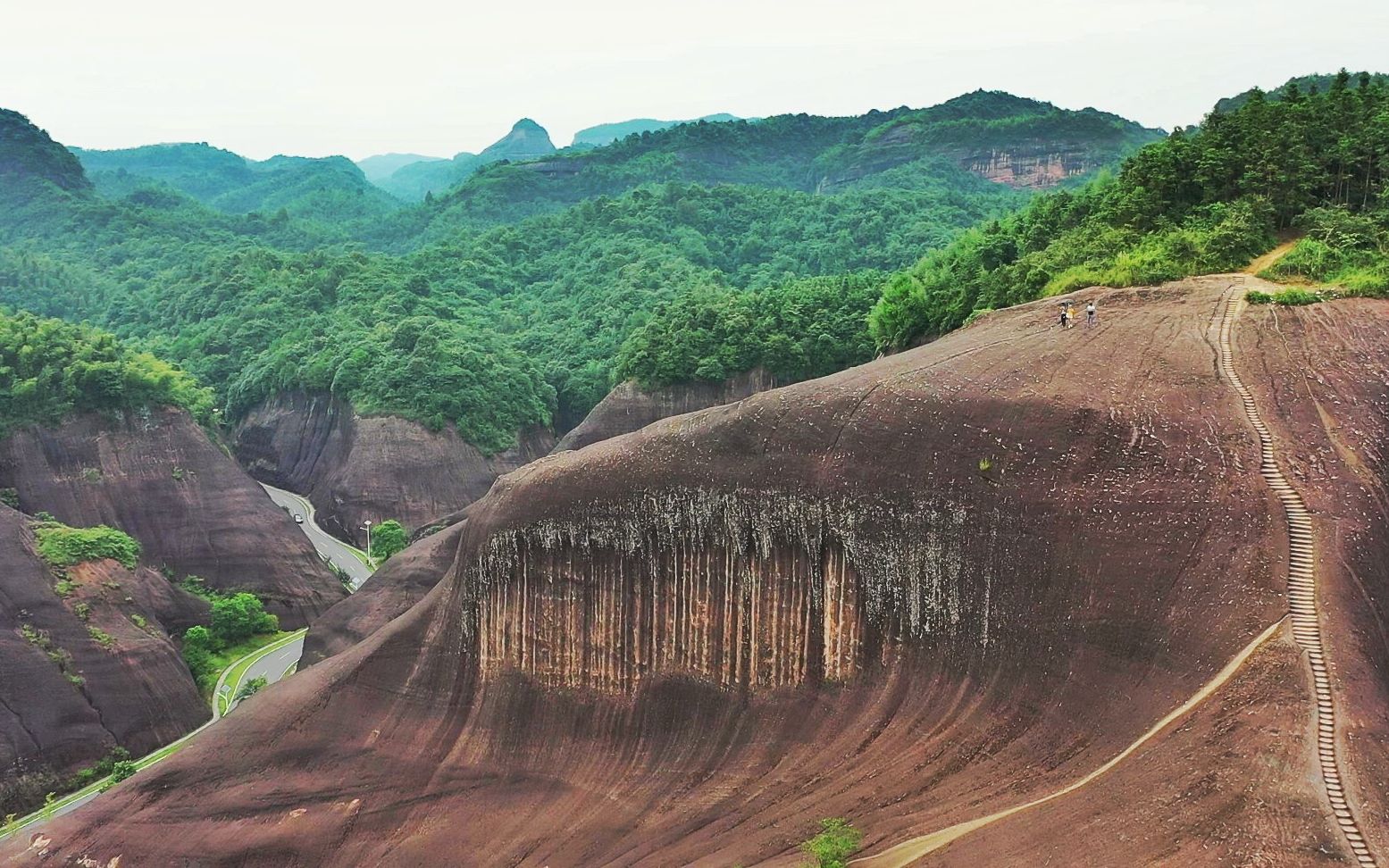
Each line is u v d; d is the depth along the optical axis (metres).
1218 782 26.44
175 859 44.03
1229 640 29.59
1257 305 43.62
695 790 38.28
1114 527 33.50
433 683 46.69
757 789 36.81
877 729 35.97
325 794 44.94
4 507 76.50
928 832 30.62
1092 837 27.09
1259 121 60.09
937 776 32.97
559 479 45.00
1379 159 53.12
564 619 44.22
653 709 41.78
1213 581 31.00
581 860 37.69
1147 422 35.44
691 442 42.94
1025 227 70.31
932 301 65.00
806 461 40.06
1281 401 36.09
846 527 38.53
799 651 39.38
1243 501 32.22
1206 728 28.08
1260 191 54.62
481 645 45.97
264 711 48.50
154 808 46.34
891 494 37.84
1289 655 28.31
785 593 39.81
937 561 36.53
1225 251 50.25
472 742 44.53
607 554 43.47
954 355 43.09
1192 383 37.53
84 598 73.31
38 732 64.81
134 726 69.12
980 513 35.91
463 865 39.84
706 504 41.53
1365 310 41.94
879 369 43.59
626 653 42.91
